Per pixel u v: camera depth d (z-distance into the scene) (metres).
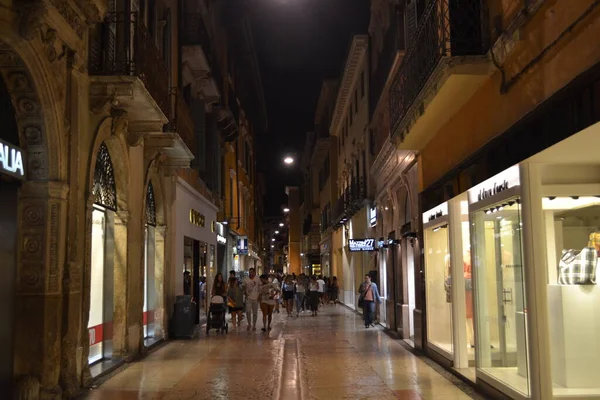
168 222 15.23
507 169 6.97
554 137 5.71
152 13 13.37
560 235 6.84
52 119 7.48
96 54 9.62
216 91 20.81
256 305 17.52
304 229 63.19
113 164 10.78
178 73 16.09
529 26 6.54
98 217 10.72
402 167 14.41
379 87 19.77
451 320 9.84
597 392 6.49
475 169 8.26
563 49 5.73
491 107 7.81
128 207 11.16
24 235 7.46
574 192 6.62
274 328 18.50
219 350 12.99
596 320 6.61
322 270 47.97
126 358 10.98
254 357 11.88
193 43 17.16
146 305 14.51
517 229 6.96
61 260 7.80
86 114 8.88
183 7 17.31
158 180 14.33
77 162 8.27
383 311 19.56
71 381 7.91
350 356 11.93
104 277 11.03
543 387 6.36
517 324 7.11
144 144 12.91
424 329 11.96
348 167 29.58
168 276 15.25
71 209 8.11
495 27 7.62
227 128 26.23
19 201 7.47
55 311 7.59
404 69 10.99
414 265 13.02
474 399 7.77
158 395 8.22
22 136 7.47
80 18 8.25
